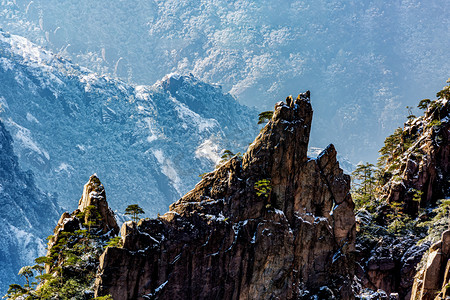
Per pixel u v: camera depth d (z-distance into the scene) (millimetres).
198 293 146375
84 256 148000
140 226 143875
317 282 156625
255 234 152500
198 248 147500
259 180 156000
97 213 158375
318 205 160500
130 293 138875
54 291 140750
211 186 156375
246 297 149750
